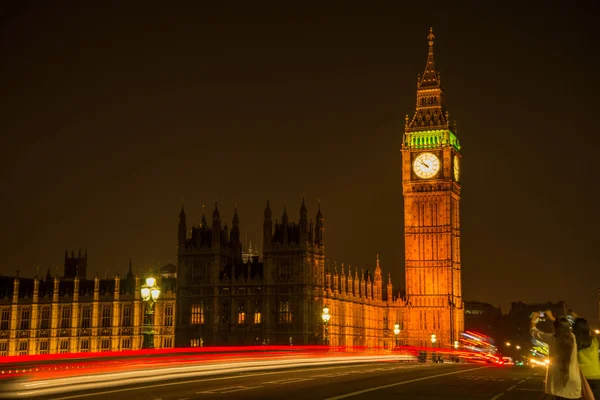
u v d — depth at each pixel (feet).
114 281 581.12
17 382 143.95
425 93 620.49
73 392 152.76
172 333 525.75
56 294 578.66
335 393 152.46
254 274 496.64
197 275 502.79
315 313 486.79
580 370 88.58
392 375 219.00
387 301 605.73
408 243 605.31
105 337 554.87
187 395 146.10
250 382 181.47
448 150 605.73
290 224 487.20
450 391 161.99
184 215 512.63
